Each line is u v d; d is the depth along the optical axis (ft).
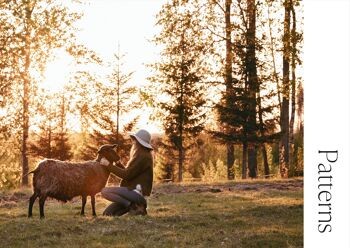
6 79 59.57
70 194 41.45
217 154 248.73
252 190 66.90
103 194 41.98
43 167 40.88
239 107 109.81
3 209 51.19
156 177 196.44
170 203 54.03
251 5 107.55
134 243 32.27
